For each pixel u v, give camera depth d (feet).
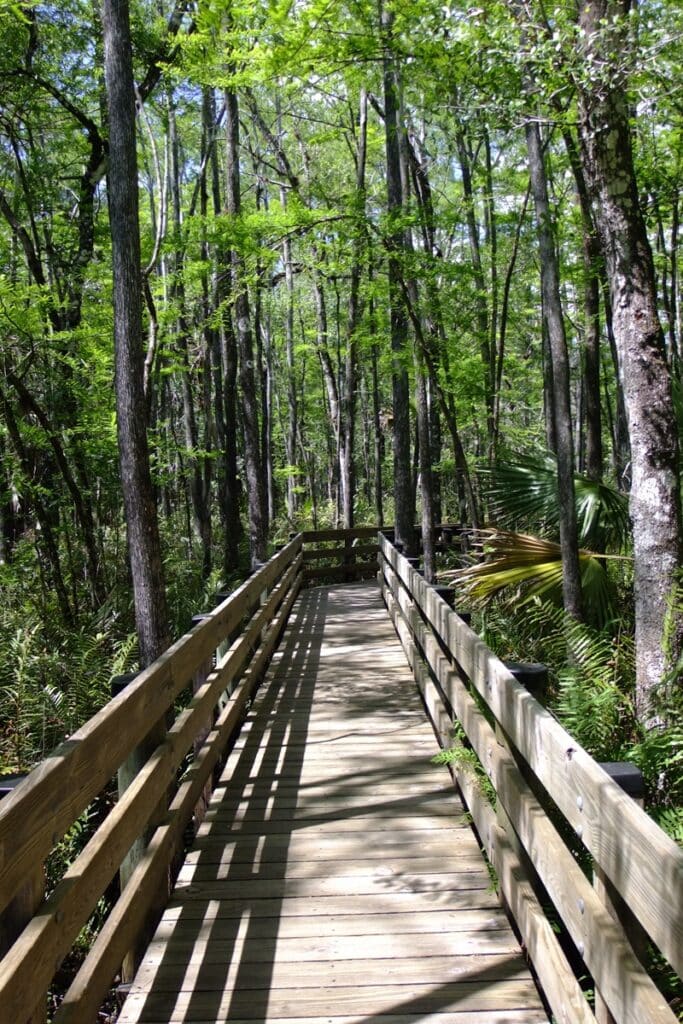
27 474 34.78
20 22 34.50
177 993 9.41
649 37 18.02
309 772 16.57
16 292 32.71
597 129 18.08
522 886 9.62
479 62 22.68
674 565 17.95
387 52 27.94
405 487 41.63
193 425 60.34
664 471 18.19
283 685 23.98
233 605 17.95
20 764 21.74
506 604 24.22
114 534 45.80
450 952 10.07
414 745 18.07
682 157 34.63
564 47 18.29
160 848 10.94
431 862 12.47
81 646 27.02
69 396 37.91
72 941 7.14
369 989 9.38
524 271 49.88
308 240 35.76
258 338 74.90
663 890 4.90
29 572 38.24
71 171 52.54
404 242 36.06
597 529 26.25
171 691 11.65
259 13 27.84
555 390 23.41
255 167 62.23
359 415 119.14
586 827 6.59
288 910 11.18
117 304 21.68
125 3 21.49
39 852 6.54
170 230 47.60
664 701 15.55
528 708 8.65
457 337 37.93
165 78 41.09
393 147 35.99
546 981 8.31
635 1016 5.54
